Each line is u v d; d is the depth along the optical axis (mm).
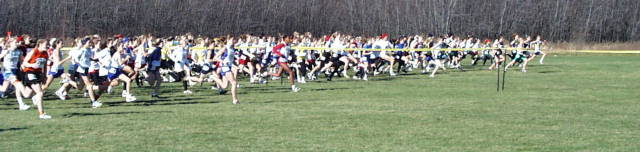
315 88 23438
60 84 25250
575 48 66438
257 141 11703
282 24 70812
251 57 25828
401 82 26375
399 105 17359
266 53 26078
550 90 22266
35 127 13336
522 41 33281
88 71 17672
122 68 19344
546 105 17375
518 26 73688
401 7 73438
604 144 11414
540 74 31281
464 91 21906
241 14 69188
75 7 64375
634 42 71125
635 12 73500
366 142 11602
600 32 72625
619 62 43250
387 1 73625
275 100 18969
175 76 25781
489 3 74125
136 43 23031
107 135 12352
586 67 37344
